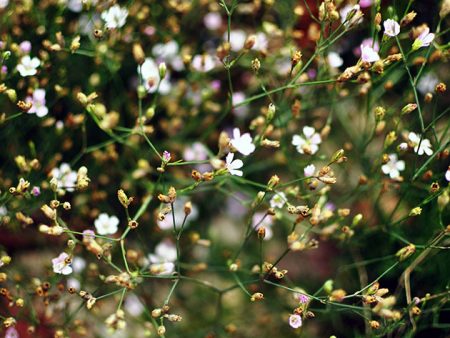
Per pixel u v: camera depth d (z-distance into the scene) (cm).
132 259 48
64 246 53
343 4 50
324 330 53
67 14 52
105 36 50
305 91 52
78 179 47
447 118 53
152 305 52
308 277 54
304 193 50
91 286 52
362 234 51
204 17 55
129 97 54
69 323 50
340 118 53
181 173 54
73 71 53
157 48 53
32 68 49
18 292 49
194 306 54
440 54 49
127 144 51
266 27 52
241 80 55
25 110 48
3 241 53
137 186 54
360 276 51
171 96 54
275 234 55
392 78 51
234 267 48
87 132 53
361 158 51
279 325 53
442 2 50
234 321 53
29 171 49
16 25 51
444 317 51
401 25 47
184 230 54
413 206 51
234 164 47
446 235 48
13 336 48
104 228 49
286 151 52
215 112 55
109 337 52
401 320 48
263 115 52
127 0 52
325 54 51
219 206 56
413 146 48
